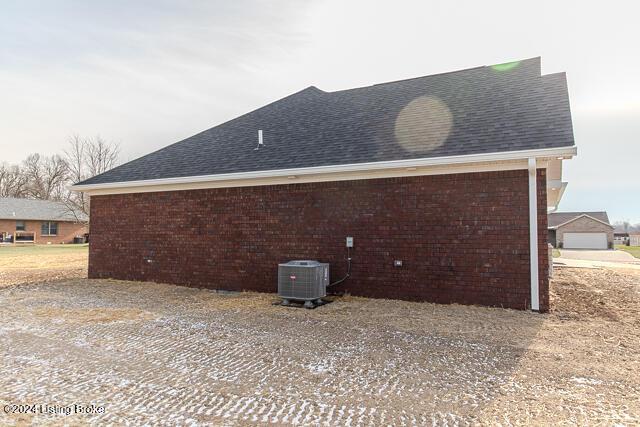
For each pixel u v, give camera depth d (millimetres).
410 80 12516
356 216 8891
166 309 7945
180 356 5031
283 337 5859
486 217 7738
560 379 4160
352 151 9312
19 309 7961
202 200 10742
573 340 5574
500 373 4340
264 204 9930
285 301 8312
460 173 7957
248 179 9961
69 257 22031
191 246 10836
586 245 48469
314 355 5016
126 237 11859
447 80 11656
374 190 8727
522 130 7875
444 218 8078
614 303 8195
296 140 10977
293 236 9555
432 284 8141
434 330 6148
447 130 8844
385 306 7887
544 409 3473
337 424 3236
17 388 4023
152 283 11258
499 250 7629
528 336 5785
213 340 5734
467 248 7875
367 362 4734
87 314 7488
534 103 8789
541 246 7344
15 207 40031
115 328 6445
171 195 11188
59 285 11156
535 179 7375
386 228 8586
